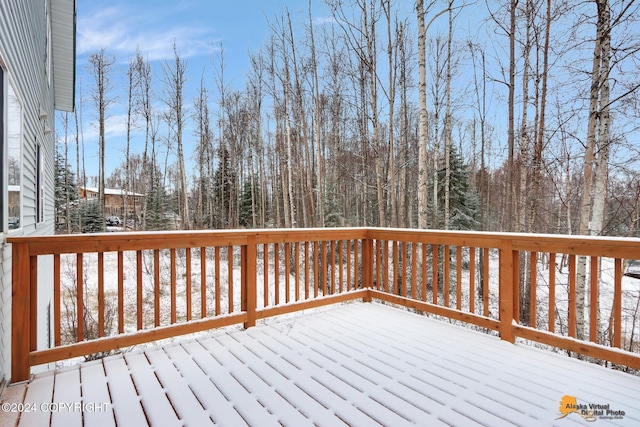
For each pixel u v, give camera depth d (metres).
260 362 2.45
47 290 6.18
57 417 1.77
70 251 2.39
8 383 2.13
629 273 8.94
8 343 2.65
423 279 3.55
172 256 2.84
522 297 8.11
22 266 2.20
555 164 7.38
